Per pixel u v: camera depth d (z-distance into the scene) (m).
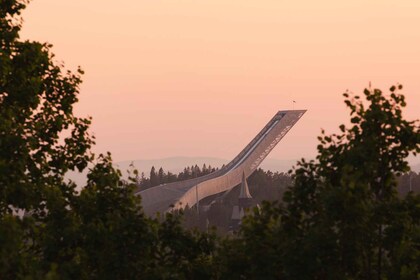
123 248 91.88
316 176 90.25
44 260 95.00
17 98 117.69
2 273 79.12
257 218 91.50
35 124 119.06
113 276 91.25
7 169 97.25
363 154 86.00
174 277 91.50
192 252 97.81
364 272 88.06
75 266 91.56
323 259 84.94
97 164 107.06
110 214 93.94
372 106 87.81
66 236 93.94
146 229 92.94
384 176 89.25
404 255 86.12
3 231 79.00
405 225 86.44
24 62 118.31
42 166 119.75
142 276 91.56
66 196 109.88
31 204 104.25
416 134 87.06
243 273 89.88
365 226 83.94
